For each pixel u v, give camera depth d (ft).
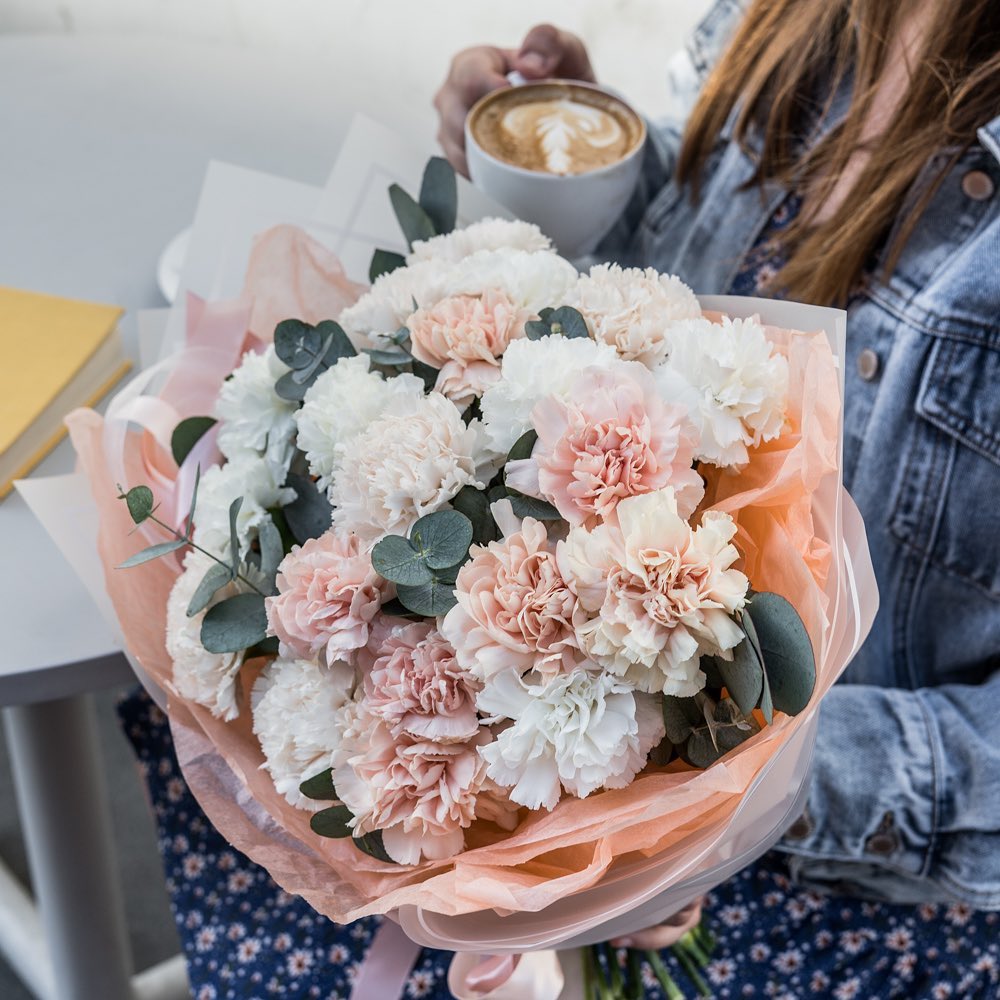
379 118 3.67
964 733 2.48
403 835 1.80
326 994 2.68
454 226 2.42
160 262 3.05
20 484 2.29
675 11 7.18
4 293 2.83
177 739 2.09
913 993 2.63
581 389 1.76
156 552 1.98
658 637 1.66
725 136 3.17
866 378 2.75
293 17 7.22
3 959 4.39
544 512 1.76
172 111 3.64
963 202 2.62
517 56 3.15
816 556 1.84
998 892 2.45
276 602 1.80
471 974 2.26
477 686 1.73
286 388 2.02
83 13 7.15
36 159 3.42
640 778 1.80
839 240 2.67
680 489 1.73
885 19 2.65
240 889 2.87
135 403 2.30
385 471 1.78
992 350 2.58
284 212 2.60
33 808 3.37
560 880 1.73
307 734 1.82
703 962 2.64
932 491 2.67
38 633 2.33
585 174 2.66
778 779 1.85
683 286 2.03
